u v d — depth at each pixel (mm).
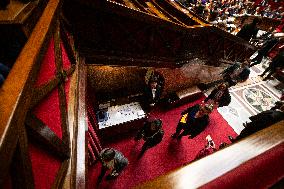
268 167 801
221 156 771
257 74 12234
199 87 9477
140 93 7402
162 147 6863
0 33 2223
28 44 1875
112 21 4473
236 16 13594
